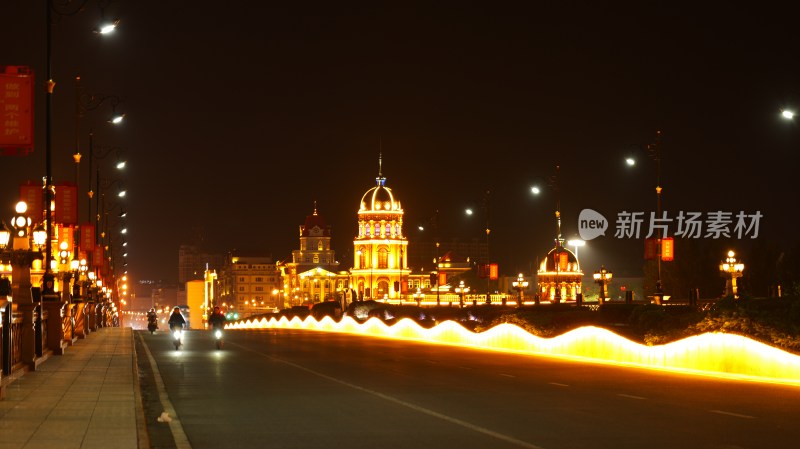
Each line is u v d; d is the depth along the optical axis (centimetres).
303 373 2970
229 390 2398
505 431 1625
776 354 2648
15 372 2445
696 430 1628
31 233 4269
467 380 2683
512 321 4466
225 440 1535
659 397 2177
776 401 2080
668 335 3186
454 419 1791
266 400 2147
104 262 8912
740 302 2909
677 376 2811
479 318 5972
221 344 4591
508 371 3041
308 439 1543
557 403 2061
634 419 1778
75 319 5203
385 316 7650
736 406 1984
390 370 3095
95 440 1407
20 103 3102
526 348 4278
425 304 11294
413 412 1905
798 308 2655
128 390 2189
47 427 1554
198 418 1820
